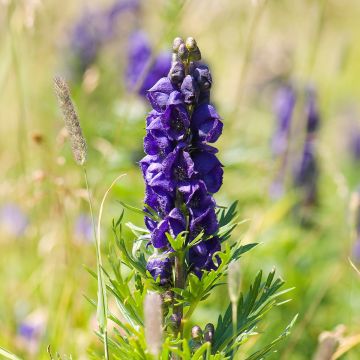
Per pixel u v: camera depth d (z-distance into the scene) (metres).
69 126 5.19
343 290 9.51
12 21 9.28
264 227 9.86
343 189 9.82
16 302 9.05
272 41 15.03
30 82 12.04
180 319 4.98
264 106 15.36
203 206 4.78
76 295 8.35
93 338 7.80
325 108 12.03
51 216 9.11
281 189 10.86
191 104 4.74
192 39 4.73
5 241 10.20
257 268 9.64
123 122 8.94
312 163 11.28
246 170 11.19
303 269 9.91
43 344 7.86
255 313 4.97
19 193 9.45
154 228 4.89
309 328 8.61
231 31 11.60
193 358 4.64
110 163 9.71
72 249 8.55
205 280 4.70
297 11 11.68
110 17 15.36
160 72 10.96
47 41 13.01
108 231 9.36
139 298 4.80
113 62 14.59
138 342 4.74
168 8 8.49
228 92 13.84
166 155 4.77
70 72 14.35
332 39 19.36
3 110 12.30
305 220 11.28
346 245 8.80
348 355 8.11
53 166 9.42
